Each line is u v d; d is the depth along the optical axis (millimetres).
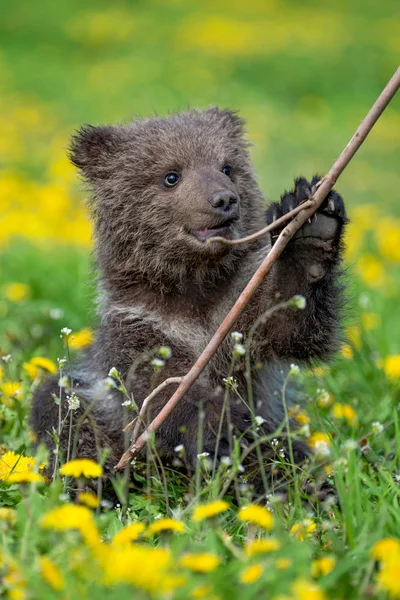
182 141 11000
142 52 52500
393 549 6484
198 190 10500
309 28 57938
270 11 63000
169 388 10102
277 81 47469
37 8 62375
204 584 6293
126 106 42469
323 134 39188
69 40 56625
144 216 10789
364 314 15031
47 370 11516
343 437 10406
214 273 10688
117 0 65312
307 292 9672
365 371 12688
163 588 6109
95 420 10617
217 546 7121
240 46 52188
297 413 10922
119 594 6180
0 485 8953
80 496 7652
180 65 48906
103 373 10906
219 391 10047
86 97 43750
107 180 11219
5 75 47250
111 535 7863
